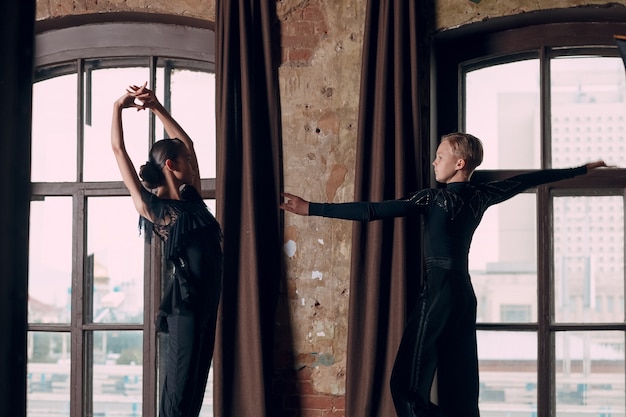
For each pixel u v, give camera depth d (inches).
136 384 183.8
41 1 185.3
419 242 167.5
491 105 182.9
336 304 172.4
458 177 144.6
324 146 174.7
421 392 139.4
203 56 186.9
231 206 170.9
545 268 175.8
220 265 142.3
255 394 166.1
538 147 180.7
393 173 167.2
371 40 169.6
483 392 178.5
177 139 146.4
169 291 136.8
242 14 171.9
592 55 181.0
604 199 177.9
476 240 180.5
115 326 183.8
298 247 173.9
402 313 163.5
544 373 174.4
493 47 181.5
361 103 168.7
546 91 180.9
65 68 193.0
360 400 165.9
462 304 139.4
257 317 166.9
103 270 185.8
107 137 189.2
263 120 174.1
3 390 59.9
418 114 167.3
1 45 61.4
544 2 173.5
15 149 61.5
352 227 167.8
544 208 177.2
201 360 139.1
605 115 179.6
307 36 176.4
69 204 188.4
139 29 188.9
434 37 178.9
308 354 172.4
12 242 60.9
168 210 138.0
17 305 60.9
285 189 174.7
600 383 175.0
